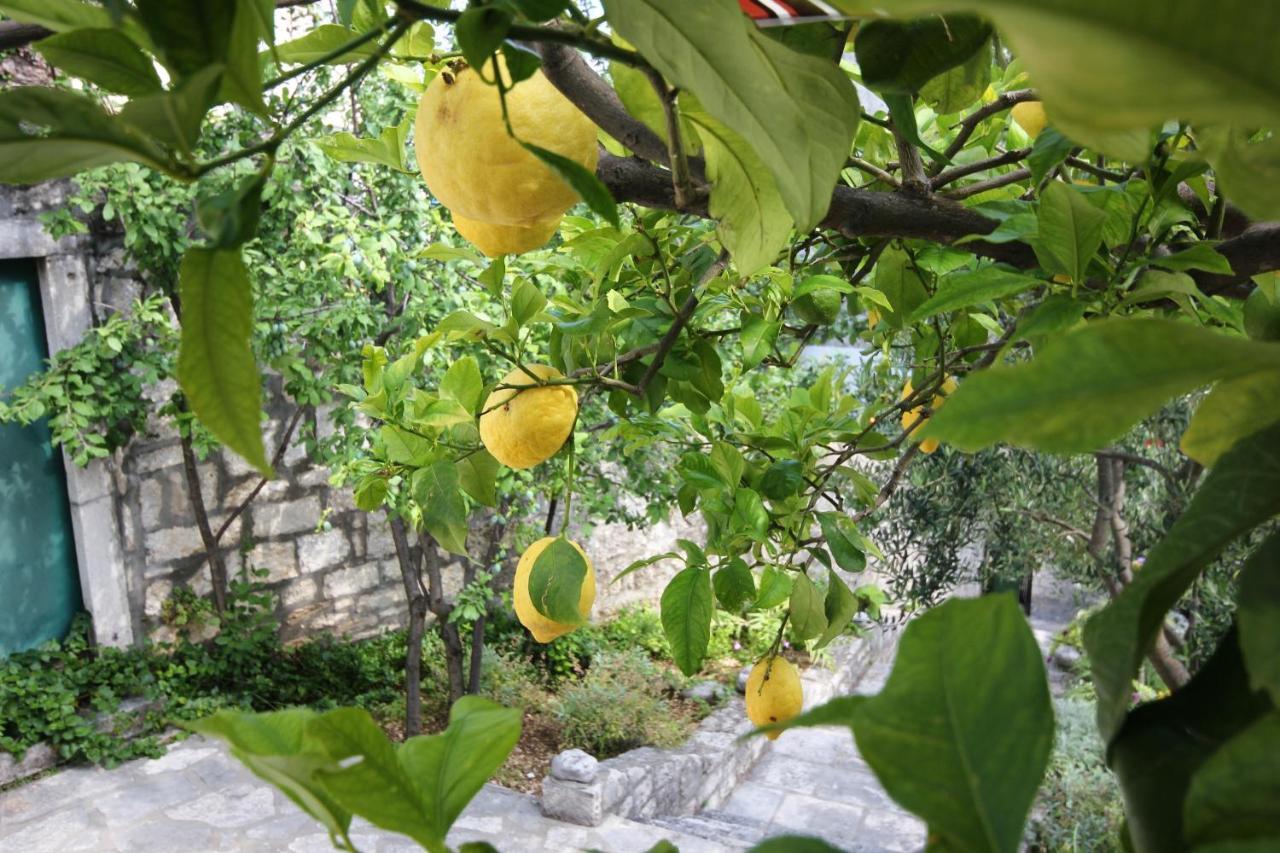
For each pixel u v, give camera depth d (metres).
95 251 5.47
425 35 0.67
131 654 5.62
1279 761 0.20
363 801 0.33
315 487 6.46
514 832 4.76
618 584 7.48
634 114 0.58
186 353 0.32
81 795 4.78
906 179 0.88
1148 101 0.16
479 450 1.27
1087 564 3.52
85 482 5.52
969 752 0.24
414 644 5.68
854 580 6.38
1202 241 0.82
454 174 0.56
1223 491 0.27
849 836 5.64
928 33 0.60
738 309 1.56
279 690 5.92
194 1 0.29
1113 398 0.23
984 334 1.53
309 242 4.98
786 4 0.41
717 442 1.43
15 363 5.34
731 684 6.89
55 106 0.28
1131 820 0.25
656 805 5.36
